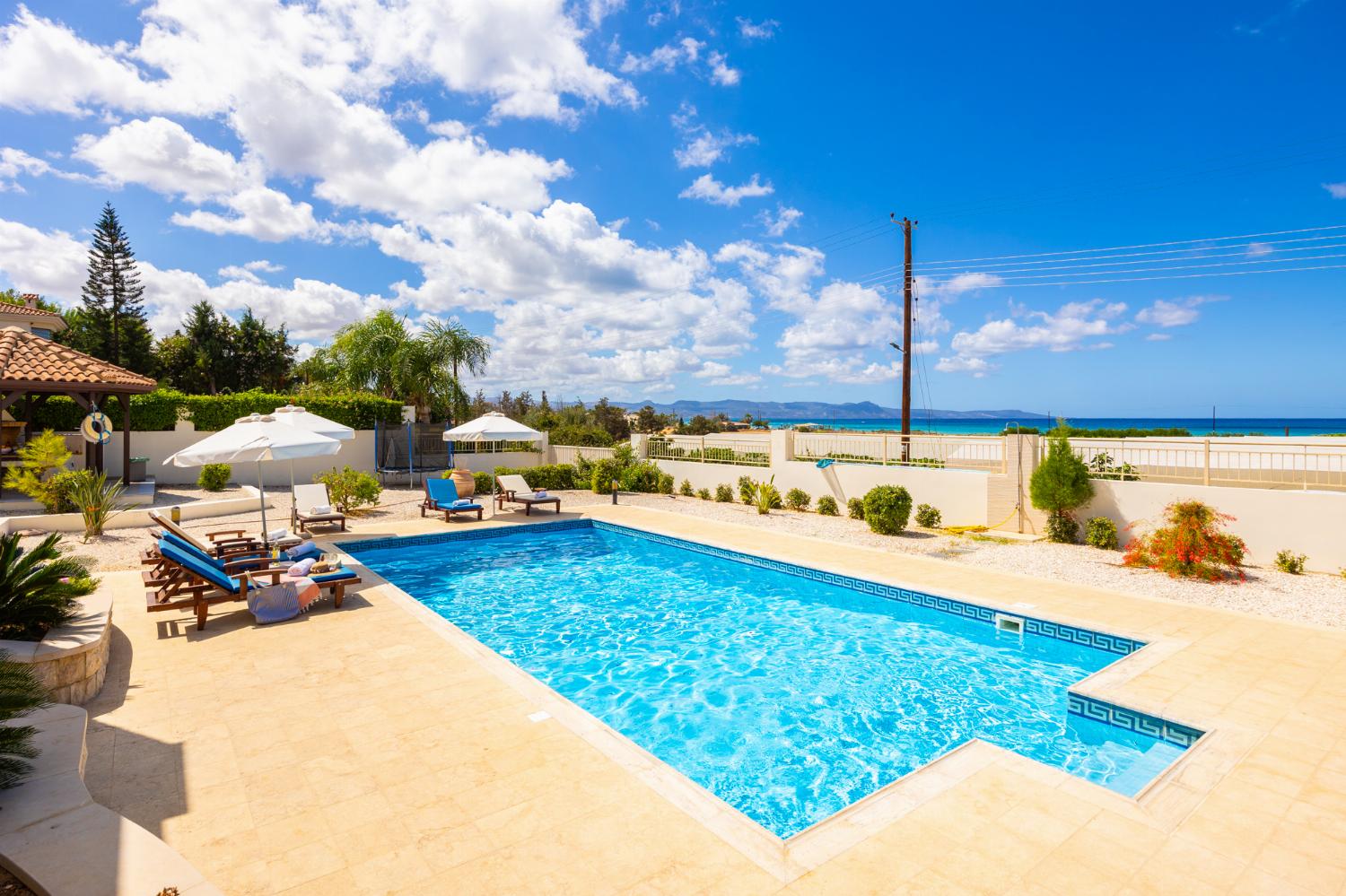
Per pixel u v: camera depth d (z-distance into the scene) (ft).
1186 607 28.04
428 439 84.69
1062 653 26.07
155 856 9.72
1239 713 17.80
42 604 18.72
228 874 10.80
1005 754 15.55
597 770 14.48
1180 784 14.17
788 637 28.32
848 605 32.86
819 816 15.66
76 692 17.74
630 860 11.32
